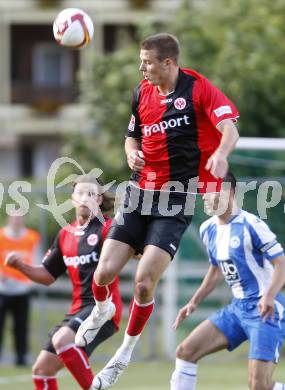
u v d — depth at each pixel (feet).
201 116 65.36
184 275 133.08
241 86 167.63
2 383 106.63
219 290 132.36
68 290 142.20
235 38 170.81
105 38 290.56
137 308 66.90
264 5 184.34
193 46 173.78
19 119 297.94
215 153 61.26
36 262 129.08
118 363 68.90
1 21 289.33
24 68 303.48
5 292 121.08
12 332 131.64
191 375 72.49
